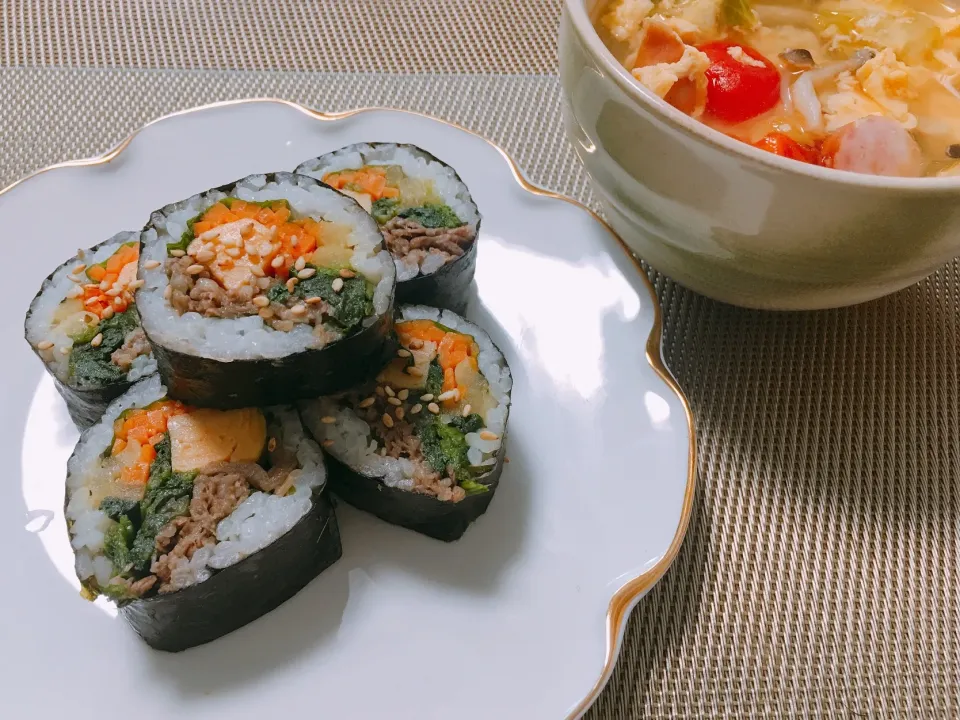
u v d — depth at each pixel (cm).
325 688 18
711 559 21
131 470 20
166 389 20
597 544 20
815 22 24
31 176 24
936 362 24
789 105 22
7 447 21
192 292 20
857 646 20
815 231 18
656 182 19
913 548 21
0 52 29
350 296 20
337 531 20
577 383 23
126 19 30
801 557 21
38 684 18
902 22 23
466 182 26
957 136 21
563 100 21
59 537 20
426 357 22
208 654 19
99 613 19
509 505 21
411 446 21
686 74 21
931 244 18
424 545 20
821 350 24
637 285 24
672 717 19
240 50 30
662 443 22
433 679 19
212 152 26
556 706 18
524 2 32
